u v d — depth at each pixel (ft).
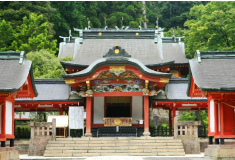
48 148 108.47
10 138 95.20
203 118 201.26
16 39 242.37
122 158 86.58
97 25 336.49
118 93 136.26
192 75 97.09
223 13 208.85
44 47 242.78
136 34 174.40
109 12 359.46
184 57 202.69
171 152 106.73
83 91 135.03
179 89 144.77
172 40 212.84
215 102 93.50
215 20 212.02
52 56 204.95
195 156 101.24
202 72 96.37
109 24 345.51
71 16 313.94
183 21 395.75
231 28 206.39
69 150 107.45
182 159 93.04
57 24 304.91
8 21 264.52
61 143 110.73
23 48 230.68
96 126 143.13
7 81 91.66
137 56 165.17
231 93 90.89
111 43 172.65
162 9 411.13
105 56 130.31
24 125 181.57
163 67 148.15
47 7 287.89
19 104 140.97
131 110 144.56
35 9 279.08
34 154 108.88
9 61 98.68
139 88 135.95
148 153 106.22
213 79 93.66
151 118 208.13
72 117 123.44
